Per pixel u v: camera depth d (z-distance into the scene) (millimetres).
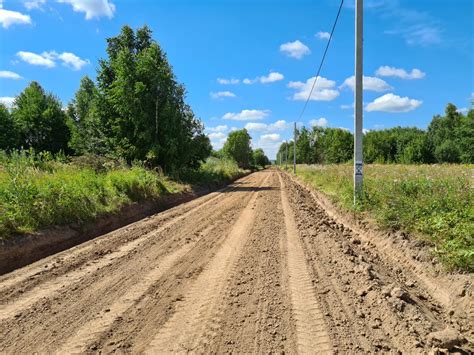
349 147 72750
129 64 27766
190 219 13594
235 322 4840
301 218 12859
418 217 9273
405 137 75250
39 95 48906
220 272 6961
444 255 6820
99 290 6168
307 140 90188
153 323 4879
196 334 4543
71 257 8375
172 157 28312
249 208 16047
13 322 5012
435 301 5820
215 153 80438
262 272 6855
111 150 29203
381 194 12250
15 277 7039
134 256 8336
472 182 11688
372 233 9953
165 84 28094
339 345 4203
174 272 7055
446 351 4027
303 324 4734
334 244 8508
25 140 47031
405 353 4023
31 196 10148
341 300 5457
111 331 4680
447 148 61781
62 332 4688
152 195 18266
